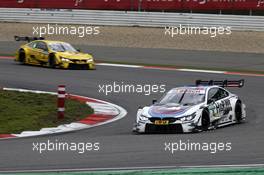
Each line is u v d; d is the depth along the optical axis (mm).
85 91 73375
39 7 132250
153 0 126625
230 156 39719
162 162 37844
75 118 58938
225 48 106500
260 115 60250
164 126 50406
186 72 87188
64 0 130750
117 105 66062
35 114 60062
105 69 89312
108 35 116688
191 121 50469
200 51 105188
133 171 34562
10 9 130125
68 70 87625
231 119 55562
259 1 120000
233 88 74688
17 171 34906
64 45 92312
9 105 63781
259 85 77062
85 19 124125
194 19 116188
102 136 49156
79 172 34375
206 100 52844
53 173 34188
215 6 122938
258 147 42938
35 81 79000
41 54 90688
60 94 58250
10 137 49250
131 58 100125
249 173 33844
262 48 105375
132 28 120125
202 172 34219
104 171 34656
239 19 114188
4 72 85188
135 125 51844
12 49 108312
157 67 91625
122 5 128250
